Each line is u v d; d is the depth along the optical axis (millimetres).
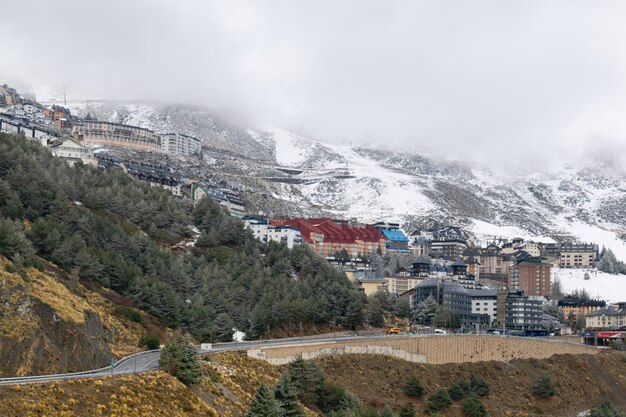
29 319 177375
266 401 170125
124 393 151000
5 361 164250
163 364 172375
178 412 155125
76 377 153625
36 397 137875
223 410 169750
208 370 192000
